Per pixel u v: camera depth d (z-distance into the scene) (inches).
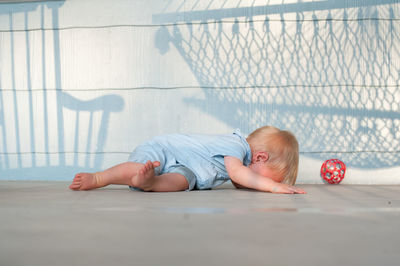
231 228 20.6
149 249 15.6
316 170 90.7
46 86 97.2
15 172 97.4
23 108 97.7
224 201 37.2
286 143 60.3
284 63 92.0
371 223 22.7
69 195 43.4
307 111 91.6
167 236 18.3
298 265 13.3
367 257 14.5
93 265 13.1
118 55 95.7
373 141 91.0
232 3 93.1
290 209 29.9
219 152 57.1
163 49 94.8
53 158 96.6
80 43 96.7
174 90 94.3
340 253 15.1
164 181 51.1
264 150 59.7
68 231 19.6
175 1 94.7
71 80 96.6
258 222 22.8
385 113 91.3
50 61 97.3
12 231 19.7
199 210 28.9
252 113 92.4
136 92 95.0
